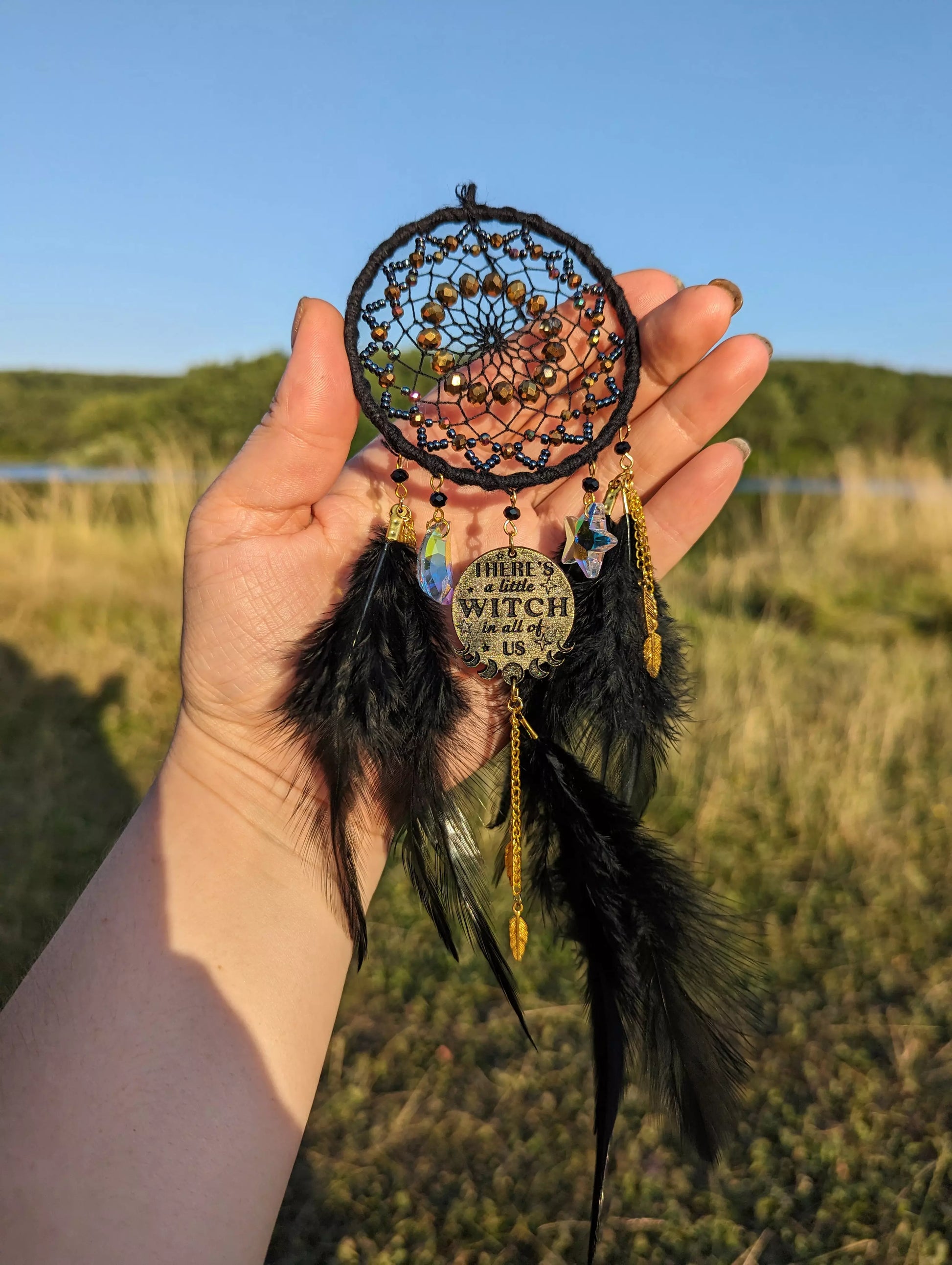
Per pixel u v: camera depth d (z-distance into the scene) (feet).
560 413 0.86
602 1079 0.72
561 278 0.77
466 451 0.75
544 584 0.78
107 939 0.63
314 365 0.70
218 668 0.74
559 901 0.79
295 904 0.69
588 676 0.77
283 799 0.73
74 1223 0.51
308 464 0.72
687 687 0.86
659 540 0.88
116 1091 0.56
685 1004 0.73
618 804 0.77
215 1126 0.57
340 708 0.72
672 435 0.87
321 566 0.78
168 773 0.75
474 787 0.82
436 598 0.76
